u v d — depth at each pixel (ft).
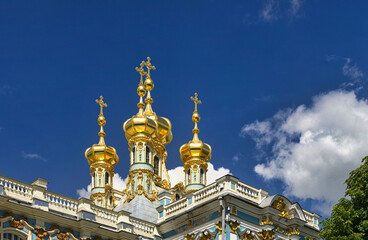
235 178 169.07
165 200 198.39
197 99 263.90
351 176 158.61
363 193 151.02
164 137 248.11
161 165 237.86
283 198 175.11
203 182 250.37
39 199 157.89
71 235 161.99
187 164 251.60
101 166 249.55
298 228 176.45
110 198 241.76
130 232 172.96
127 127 229.25
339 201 157.07
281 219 173.37
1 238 148.15
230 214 162.09
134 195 214.28
